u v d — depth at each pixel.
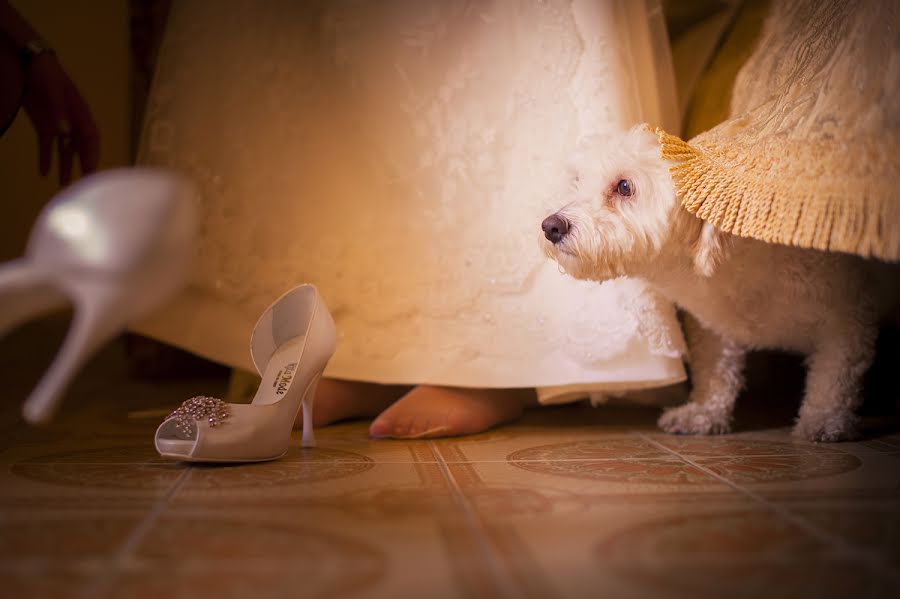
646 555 0.99
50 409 0.85
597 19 1.88
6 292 0.86
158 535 1.07
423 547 1.03
